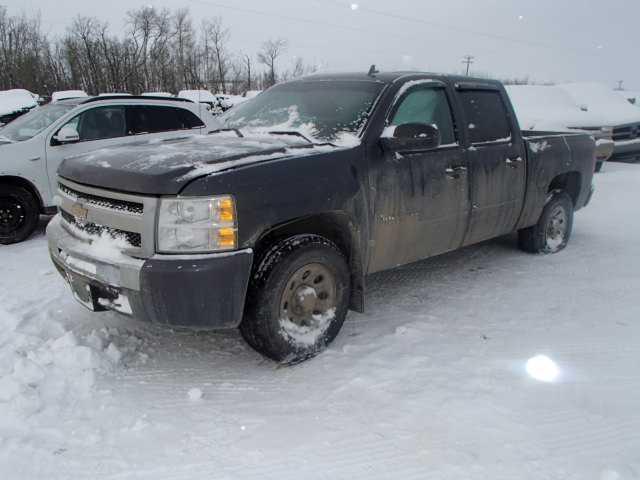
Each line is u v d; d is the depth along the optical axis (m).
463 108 4.41
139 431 2.62
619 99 15.30
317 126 3.87
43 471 2.34
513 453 2.47
